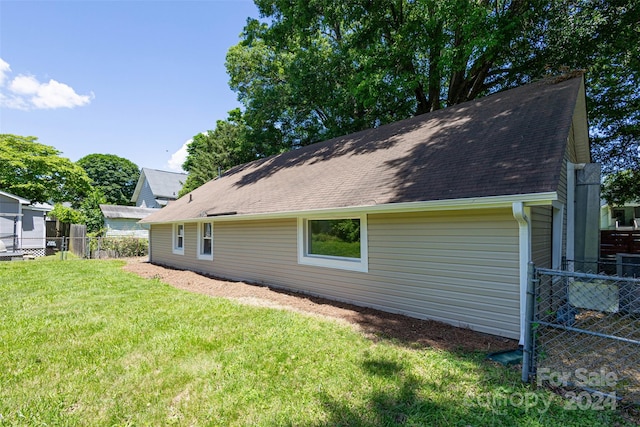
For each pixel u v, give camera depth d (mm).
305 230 7430
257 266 8703
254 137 19859
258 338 4273
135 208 27844
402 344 4082
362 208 5555
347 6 13180
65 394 2957
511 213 4344
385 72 12836
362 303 6164
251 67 19297
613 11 10711
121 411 2695
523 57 12586
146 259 15992
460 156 5590
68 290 7719
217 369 3404
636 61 11555
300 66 16203
